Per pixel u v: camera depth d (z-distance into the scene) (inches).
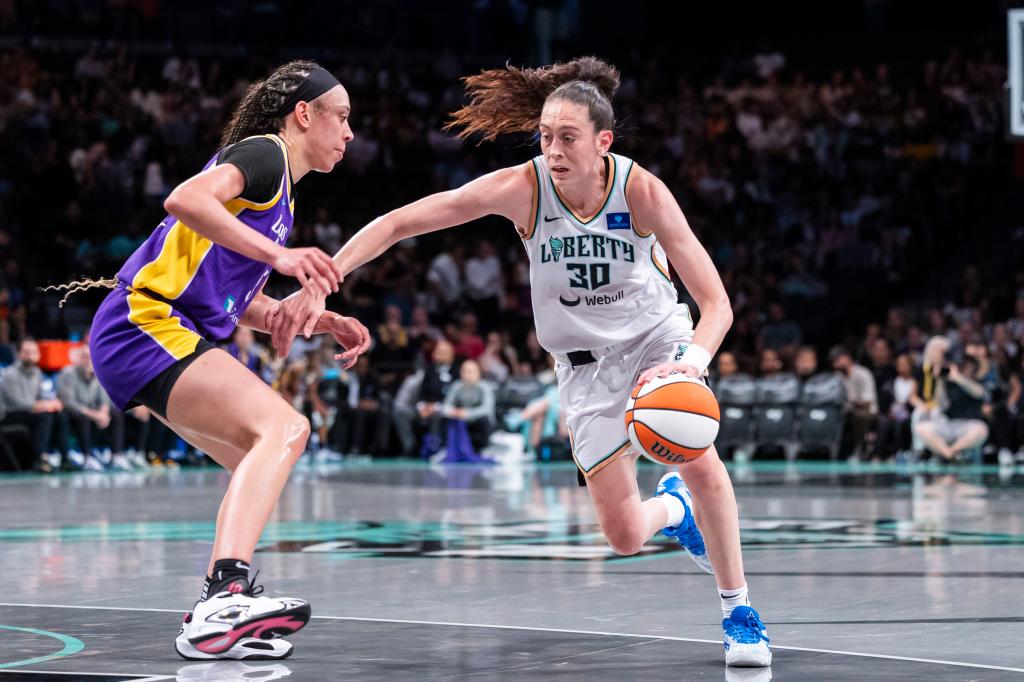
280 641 149.3
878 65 977.5
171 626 173.6
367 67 932.6
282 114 153.1
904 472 550.3
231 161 143.5
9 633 167.8
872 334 685.9
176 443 618.8
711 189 874.1
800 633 166.9
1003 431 605.9
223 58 898.7
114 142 775.7
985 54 917.2
